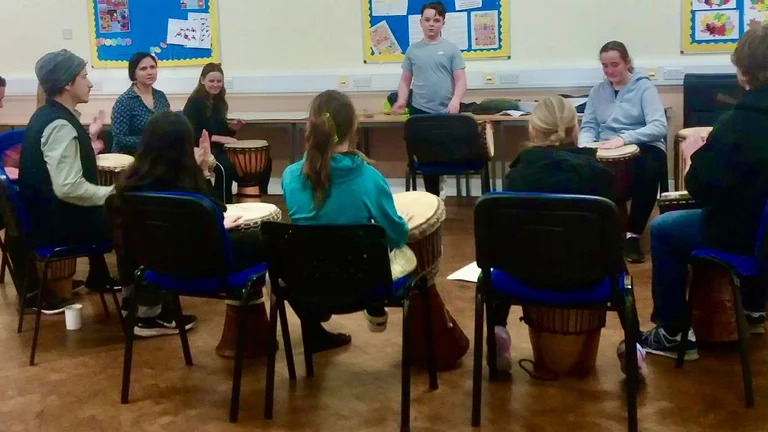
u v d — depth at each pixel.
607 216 2.11
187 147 2.62
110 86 6.56
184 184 2.60
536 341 2.72
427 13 5.28
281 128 6.29
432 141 4.71
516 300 2.39
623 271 2.33
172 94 6.46
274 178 6.43
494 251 2.29
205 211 2.38
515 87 5.78
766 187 2.37
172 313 3.27
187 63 6.40
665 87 5.52
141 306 3.21
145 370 2.90
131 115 4.52
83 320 3.46
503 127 5.73
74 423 2.50
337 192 2.43
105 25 6.48
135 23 6.43
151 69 4.55
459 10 5.80
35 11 6.64
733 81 5.05
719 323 2.87
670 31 5.46
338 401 2.59
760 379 2.62
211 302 3.66
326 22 6.09
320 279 2.35
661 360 2.80
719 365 2.75
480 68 5.85
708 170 2.44
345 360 2.94
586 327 2.62
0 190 3.02
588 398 2.54
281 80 6.22
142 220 2.49
